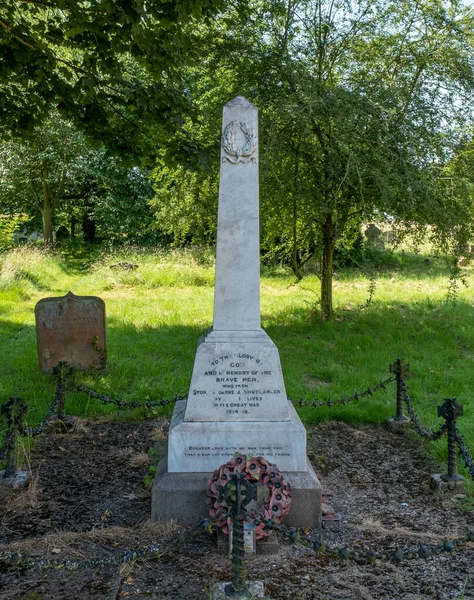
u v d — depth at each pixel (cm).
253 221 491
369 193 1079
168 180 1358
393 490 539
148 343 1061
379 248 2106
